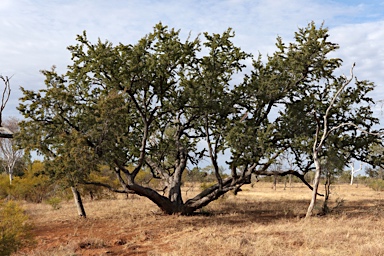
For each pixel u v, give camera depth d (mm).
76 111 17859
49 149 17734
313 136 21531
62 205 27906
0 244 10875
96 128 16766
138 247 12859
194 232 14789
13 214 11680
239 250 11055
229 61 20125
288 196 35688
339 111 21750
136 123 22172
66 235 15383
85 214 20578
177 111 20922
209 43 19547
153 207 23750
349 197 34344
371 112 21797
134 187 19062
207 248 11633
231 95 20094
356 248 10789
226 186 20891
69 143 16422
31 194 32375
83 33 18141
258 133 18781
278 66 20391
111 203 27328
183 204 20828
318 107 21266
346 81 19609
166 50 18312
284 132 20453
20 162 51031
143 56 18156
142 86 18719
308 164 21797
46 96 17266
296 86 20562
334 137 21094
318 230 14211
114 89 18281
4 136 17891
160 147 22203
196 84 19516
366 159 22391
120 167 18531
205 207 24094
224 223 17375
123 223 17906
